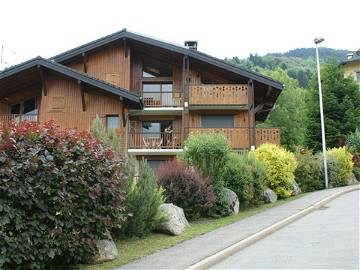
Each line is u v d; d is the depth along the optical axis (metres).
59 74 25.39
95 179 8.40
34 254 7.21
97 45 27.98
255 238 11.52
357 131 39.28
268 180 20.80
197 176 14.73
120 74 28.34
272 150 21.62
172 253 9.65
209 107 27.53
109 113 25.28
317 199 19.95
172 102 28.95
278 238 11.67
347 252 9.27
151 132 28.92
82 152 8.25
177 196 14.13
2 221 6.77
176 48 27.34
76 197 7.92
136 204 11.09
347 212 15.77
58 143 7.89
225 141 16.64
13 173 7.04
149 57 29.75
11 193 6.94
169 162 15.45
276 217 15.02
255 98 30.25
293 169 21.98
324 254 9.26
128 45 28.38
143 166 11.74
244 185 17.12
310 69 120.31
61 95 25.64
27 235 7.10
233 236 11.62
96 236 8.37
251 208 18.09
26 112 27.61
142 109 27.34
